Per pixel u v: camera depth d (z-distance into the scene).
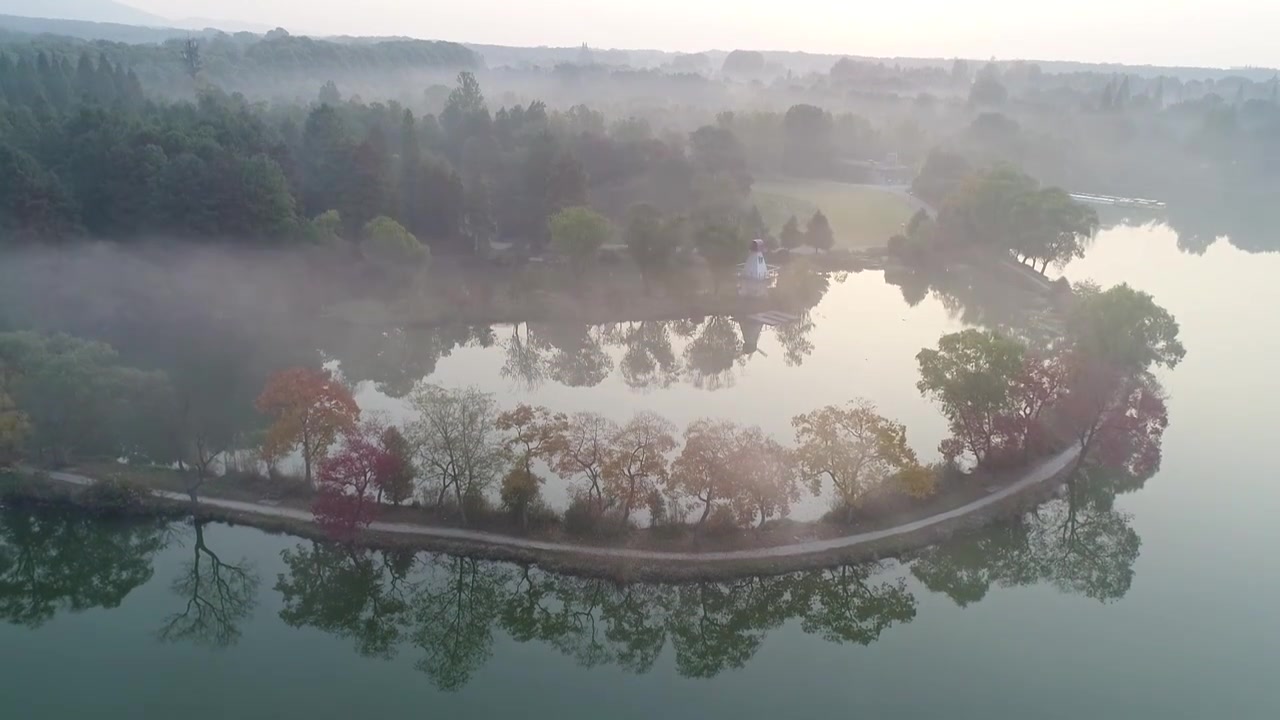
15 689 63.47
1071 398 92.19
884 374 125.56
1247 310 158.75
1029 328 147.75
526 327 149.88
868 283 181.25
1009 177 192.88
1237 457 100.25
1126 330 95.19
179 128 168.75
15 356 87.88
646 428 79.25
